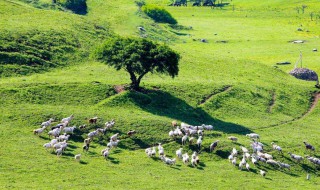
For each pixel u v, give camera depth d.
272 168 87.00
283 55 196.12
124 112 102.56
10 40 130.12
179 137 93.44
